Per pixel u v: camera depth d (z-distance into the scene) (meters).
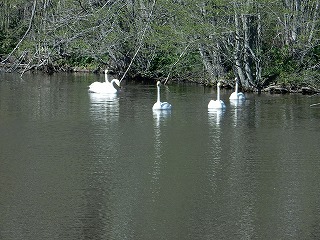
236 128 36.38
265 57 50.09
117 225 23.20
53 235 22.48
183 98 45.81
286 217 23.91
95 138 33.94
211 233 22.69
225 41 49.94
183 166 29.28
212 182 27.28
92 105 42.91
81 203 25.05
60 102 43.75
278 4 49.06
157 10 51.22
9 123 37.25
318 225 23.25
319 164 29.69
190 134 35.00
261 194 25.98
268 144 33.03
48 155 30.84
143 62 55.09
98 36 53.81
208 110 41.41
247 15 47.62
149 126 36.78
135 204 24.94
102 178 27.69
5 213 24.14
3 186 26.77
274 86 48.91
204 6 47.50
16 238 22.30
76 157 30.52
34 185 26.86
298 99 45.53
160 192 26.14
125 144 32.78
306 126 36.88
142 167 29.09
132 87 51.09
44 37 50.06
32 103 43.34
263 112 40.81
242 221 23.59
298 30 50.50
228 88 50.47
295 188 26.66
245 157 30.67
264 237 22.41
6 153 31.23
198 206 24.70
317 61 49.84
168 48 51.00
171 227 23.12
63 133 34.94
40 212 24.22
